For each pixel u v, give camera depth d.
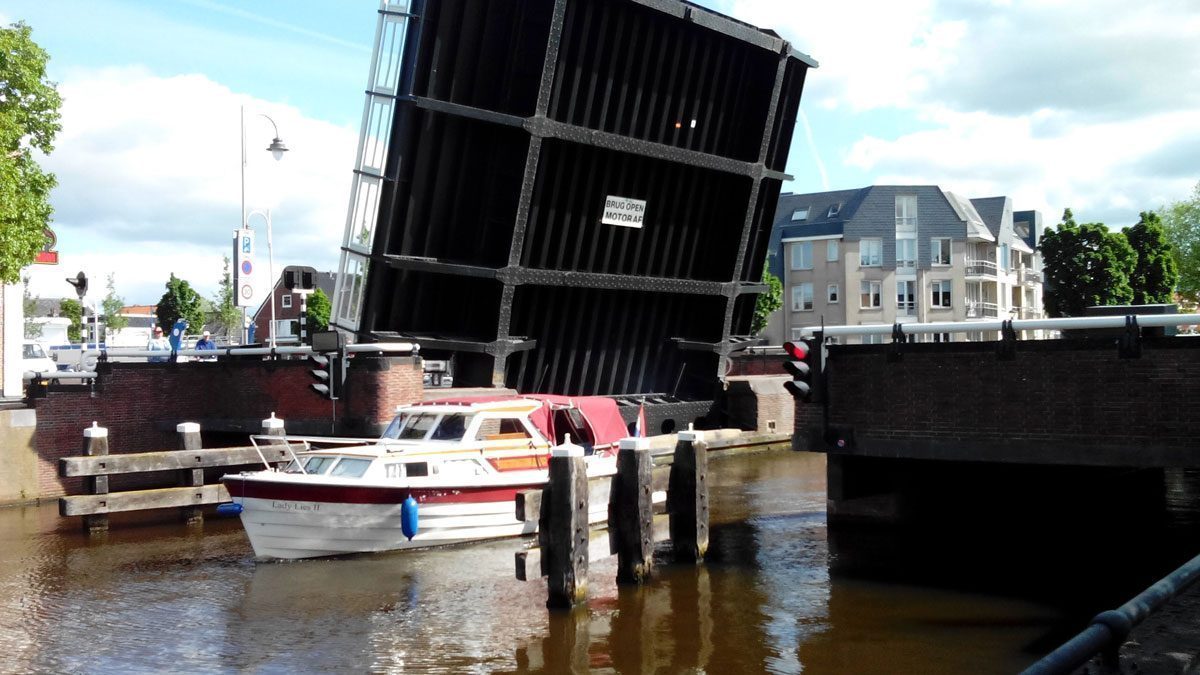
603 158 18.59
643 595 10.62
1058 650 3.24
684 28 18.62
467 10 16.48
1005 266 67.69
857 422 12.72
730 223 21.55
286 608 10.45
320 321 56.22
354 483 12.52
